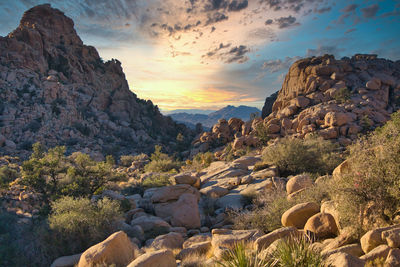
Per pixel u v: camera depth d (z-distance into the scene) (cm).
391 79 9662
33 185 1739
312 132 6706
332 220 682
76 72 15138
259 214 1116
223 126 10212
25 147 8894
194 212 1433
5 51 12412
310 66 11175
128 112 16825
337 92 8925
